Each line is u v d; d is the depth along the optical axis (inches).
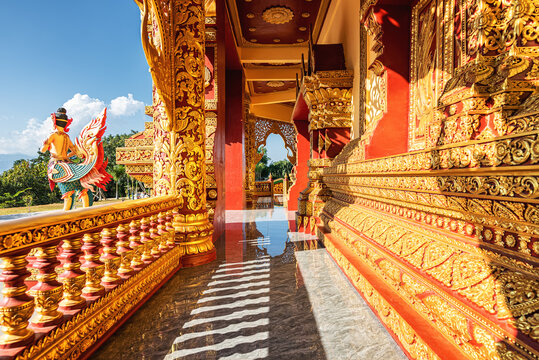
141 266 96.5
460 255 54.4
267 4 273.4
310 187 223.3
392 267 74.6
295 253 157.6
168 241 127.3
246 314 85.8
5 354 46.5
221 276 121.6
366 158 113.0
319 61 204.2
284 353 65.6
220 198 220.4
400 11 110.8
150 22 143.3
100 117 186.5
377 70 119.0
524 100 44.4
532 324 35.5
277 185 818.8
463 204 51.9
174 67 139.9
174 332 76.0
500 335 39.3
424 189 64.1
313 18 300.2
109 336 73.6
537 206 37.5
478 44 53.6
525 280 40.0
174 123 140.6
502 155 40.8
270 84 520.7
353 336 72.3
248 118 540.1
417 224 73.9
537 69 44.2
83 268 71.8
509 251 44.4
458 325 47.2
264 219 295.4
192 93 142.0
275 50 380.5
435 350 48.1
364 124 162.4
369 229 100.7
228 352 66.4
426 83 98.1
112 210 78.1
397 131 111.7
